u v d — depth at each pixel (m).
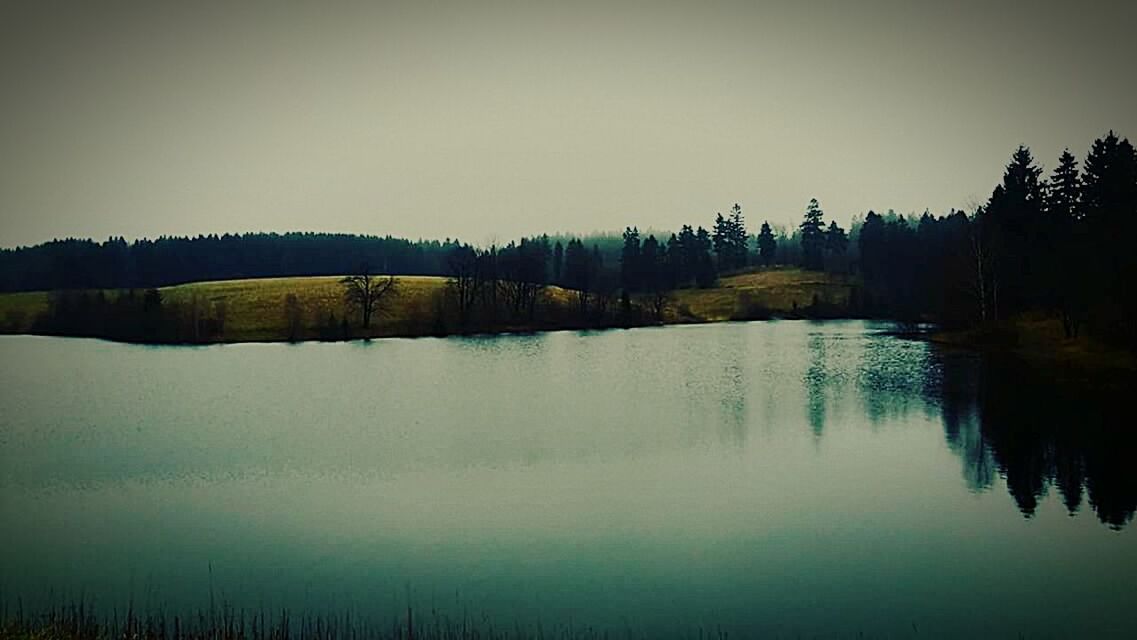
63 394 63.66
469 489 35.78
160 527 31.42
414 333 111.38
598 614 22.53
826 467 37.47
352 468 40.06
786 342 94.44
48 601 24.17
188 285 134.50
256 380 70.25
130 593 24.81
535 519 31.22
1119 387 51.56
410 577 25.69
